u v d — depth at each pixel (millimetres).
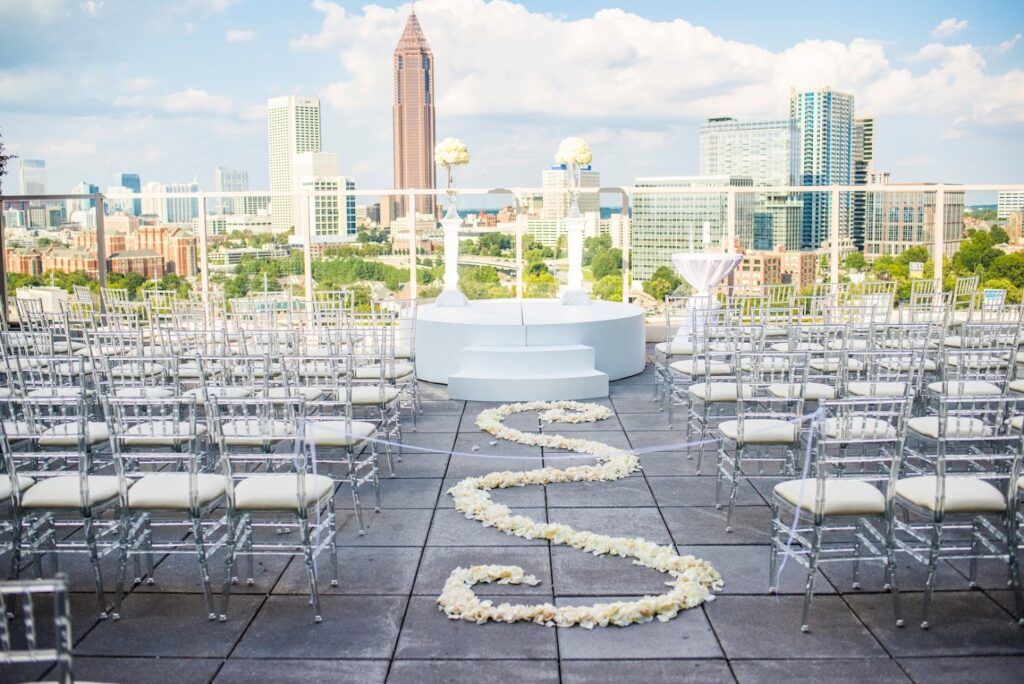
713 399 6152
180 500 4004
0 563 4750
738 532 5004
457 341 9148
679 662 3600
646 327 12125
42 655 2326
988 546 4055
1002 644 3727
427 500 5609
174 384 5551
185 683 3477
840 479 4180
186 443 5352
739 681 3455
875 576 4402
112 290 10055
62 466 5906
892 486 3928
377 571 4520
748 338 7438
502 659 3629
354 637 3832
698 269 11344
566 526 4941
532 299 11898
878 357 6789
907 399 3914
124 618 4047
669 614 3959
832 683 3432
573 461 6406
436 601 4148
